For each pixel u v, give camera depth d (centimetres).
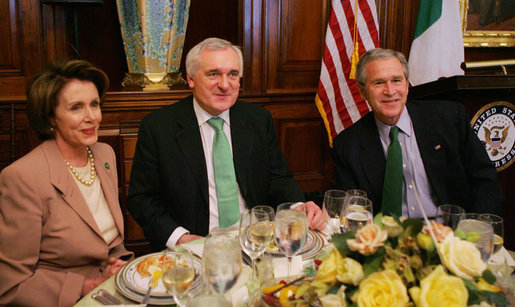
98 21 336
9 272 135
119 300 110
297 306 83
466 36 367
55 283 133
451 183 202
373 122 207
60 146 153
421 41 297
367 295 73
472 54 382
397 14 352
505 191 243
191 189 186
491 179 197
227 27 358
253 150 199
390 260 77
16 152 298
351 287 79
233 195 188
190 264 102
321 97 317
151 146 190
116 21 340
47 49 314
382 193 199
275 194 208
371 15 301
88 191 158
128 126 286
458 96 227
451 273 76
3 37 295
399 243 79
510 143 237
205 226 189
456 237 78
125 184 285
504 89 224
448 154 200
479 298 75
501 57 388
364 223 121
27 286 132
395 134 197
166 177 187
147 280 117
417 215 203
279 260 125
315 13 341
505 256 124
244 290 107
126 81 314
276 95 340
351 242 79
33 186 138
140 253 297
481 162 199
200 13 352
